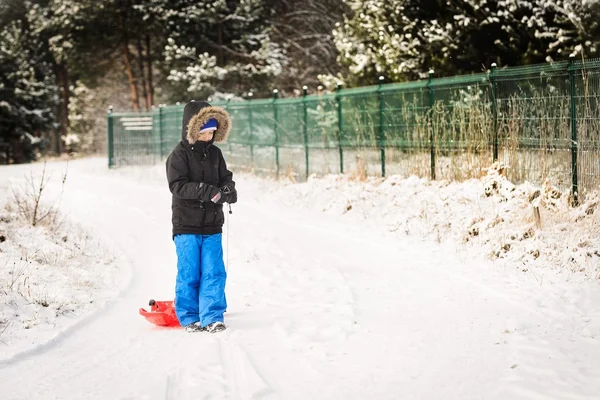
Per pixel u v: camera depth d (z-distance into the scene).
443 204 11.16
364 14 21.62
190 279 6.50
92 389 4.92
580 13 14.82
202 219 6.48
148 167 26.33
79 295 7.67
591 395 4.45
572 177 10.02
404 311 6.74
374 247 10.12
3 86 42.50
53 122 47.50
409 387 4.75
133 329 6.56
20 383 5.09
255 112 19.98
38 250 9.19
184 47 34.19
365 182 14.42
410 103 13.93
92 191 19.00
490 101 12.20
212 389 4.79
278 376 5.06
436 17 19.81
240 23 36.53
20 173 25.14
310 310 6.92
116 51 42.34
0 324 6.43
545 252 8.18
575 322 6.10
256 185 17.95
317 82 39.22
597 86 9.73
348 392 4.70
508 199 10.42
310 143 17.05
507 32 17.08
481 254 8.82
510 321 6.16
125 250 10.79
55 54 39.72
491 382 4.77
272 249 10.26
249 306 7.25
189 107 6.51
